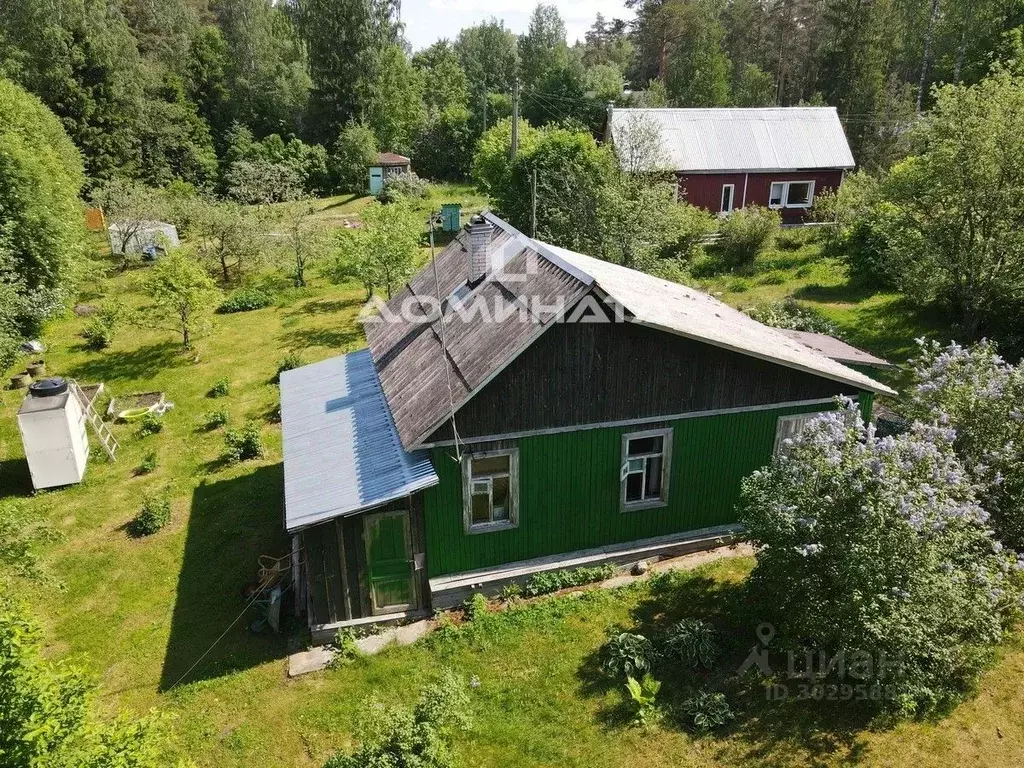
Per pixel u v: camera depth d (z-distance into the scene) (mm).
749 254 31125
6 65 47500
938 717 9383
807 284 28000
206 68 65125
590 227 26484
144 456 18219
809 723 9422
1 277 22391
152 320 26578
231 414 20406
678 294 17125
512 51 90000
